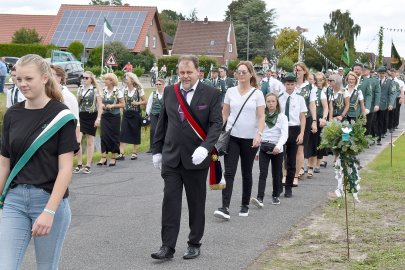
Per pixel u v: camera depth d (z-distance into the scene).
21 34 64.19
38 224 4.35
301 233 8.01
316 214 9.12
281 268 6.50
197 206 6.86
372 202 9.83
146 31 69.31
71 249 7.16
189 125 6.71
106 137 13.63
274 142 9.61
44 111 4.52
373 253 7.00
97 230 8.05
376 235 7.81
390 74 22.31
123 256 6.93
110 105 13.59
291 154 10.48
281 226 8.38
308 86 11.62
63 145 4.50
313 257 6.90
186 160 6.69
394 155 15.66
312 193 10.80
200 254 7.04
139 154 15.86
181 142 6.71
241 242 7.56
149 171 12.98
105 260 6.78
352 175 7.07
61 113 4.51
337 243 7.48
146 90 38.81
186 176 6.76
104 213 9.02
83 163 13.98
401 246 7.29
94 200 9.92
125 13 71.00
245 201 8.95
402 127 24.69
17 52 57.72
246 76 8.53
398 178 12.02
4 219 4.48
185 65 6.74
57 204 4.42
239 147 8.66
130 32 68.94
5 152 4.59
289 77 10.56
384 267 6.48
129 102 14.77
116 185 11.29
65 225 4.59
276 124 9.63
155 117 15.40
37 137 4.46
